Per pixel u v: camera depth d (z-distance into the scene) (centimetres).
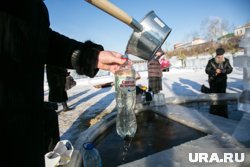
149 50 120
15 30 65
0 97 62
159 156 189
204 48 5238
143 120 382
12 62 64
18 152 65
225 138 225
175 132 291
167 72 2380
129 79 180
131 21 109
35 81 72
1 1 64
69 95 1120
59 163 217
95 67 108
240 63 210
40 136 74
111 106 678
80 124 478
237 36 4044
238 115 399
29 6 71
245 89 209
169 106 471
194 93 786
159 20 120
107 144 270
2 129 62
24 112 67
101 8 101
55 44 103
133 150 240
